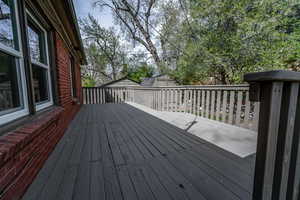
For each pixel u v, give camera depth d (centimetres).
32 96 159
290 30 500
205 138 254
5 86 129
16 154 114
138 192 125
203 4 552
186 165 168
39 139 159
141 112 513
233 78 556
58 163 174
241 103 304
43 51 229
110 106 677
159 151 205
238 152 200
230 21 538
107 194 123
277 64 477
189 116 419
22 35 148
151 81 1603
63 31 308
